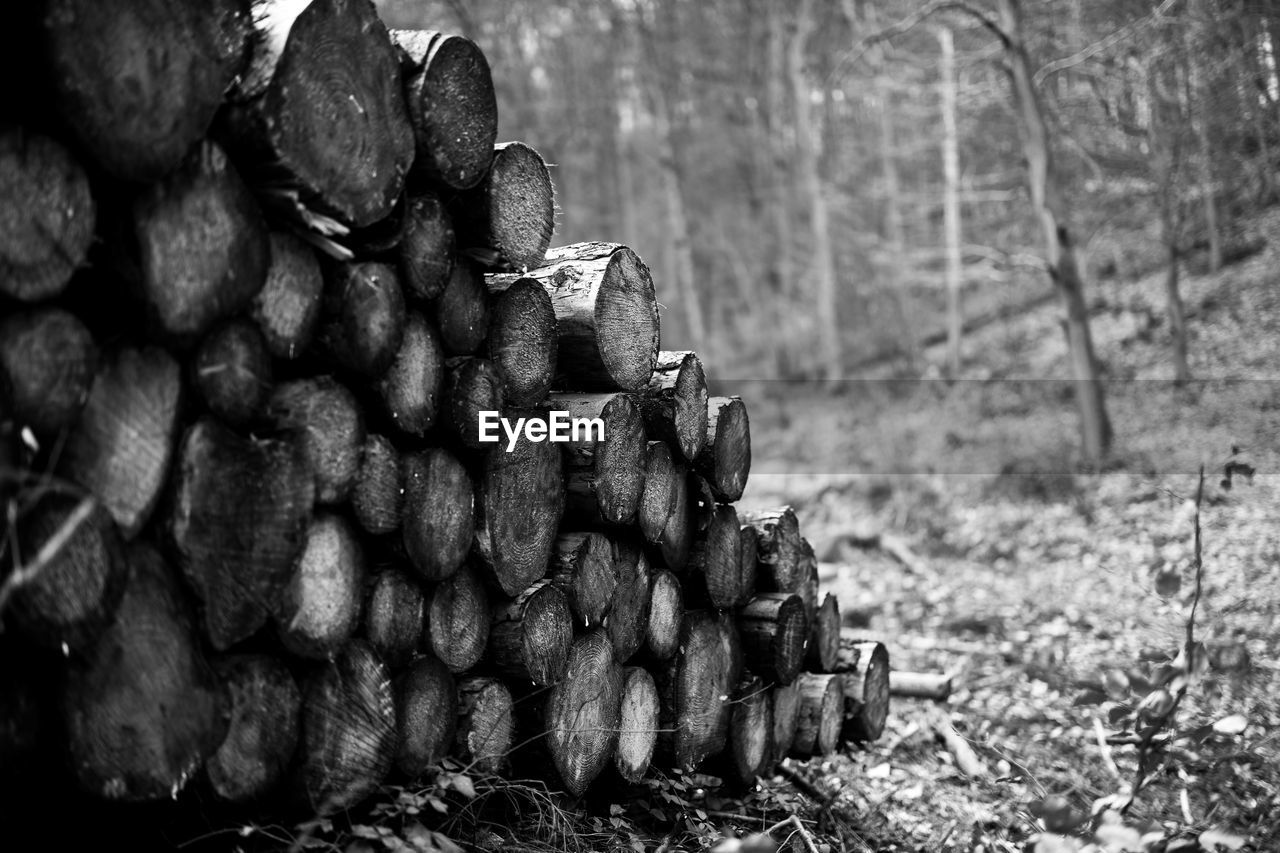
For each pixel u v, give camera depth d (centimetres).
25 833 198
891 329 2453
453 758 296
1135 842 272
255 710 230
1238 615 734
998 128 1830
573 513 348
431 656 284
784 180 2556
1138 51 1303
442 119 276
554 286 348
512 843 296
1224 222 1889
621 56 2811
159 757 206
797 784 439
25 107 187
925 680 562
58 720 194
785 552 439
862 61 1911
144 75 196
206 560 214
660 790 369
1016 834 418
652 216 3192
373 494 261
